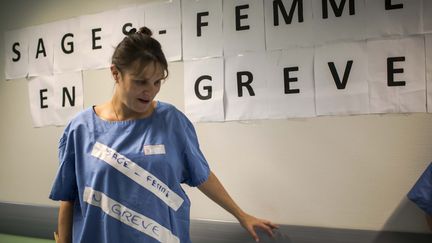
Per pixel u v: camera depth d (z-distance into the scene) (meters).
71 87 1.77
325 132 1.31
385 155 1.24
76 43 1.75
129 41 0.93
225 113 1.45
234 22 1.43
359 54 1.25
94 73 1.71
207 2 1.47
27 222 1.87
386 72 1.22
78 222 1.07
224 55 1.45
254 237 1.25
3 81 1.97
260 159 1.41
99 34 1.70
